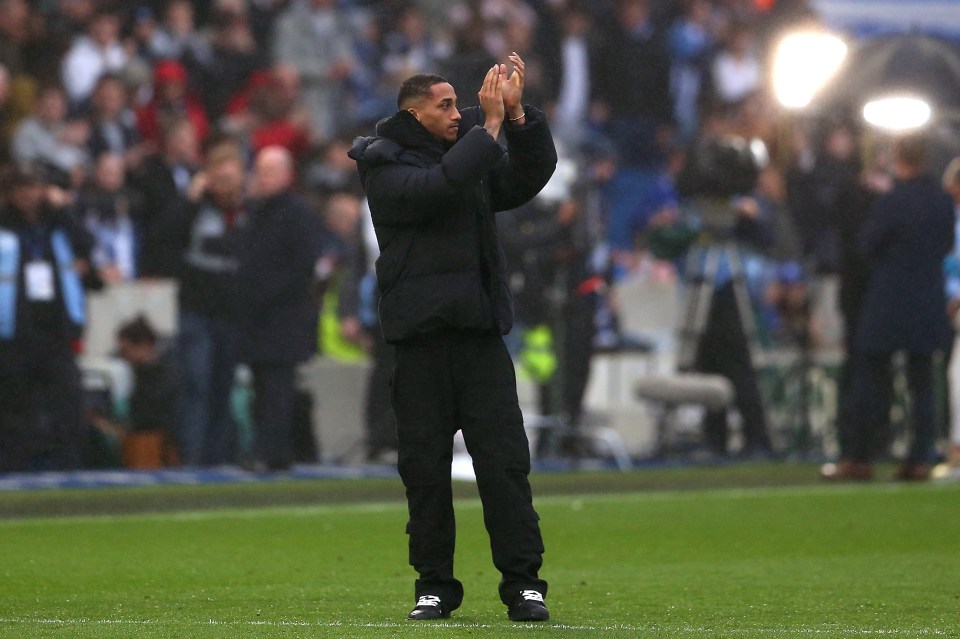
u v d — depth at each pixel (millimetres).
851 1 74312
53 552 28031
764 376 57656
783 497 39969
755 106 68188
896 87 53344
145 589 23016
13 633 18172
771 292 61125
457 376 19250
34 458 46062
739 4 77562
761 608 20922
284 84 60344
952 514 35594
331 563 26562
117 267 51594
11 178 45281
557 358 51375
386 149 18875
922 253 44000
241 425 52375
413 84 19031
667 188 68062
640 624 19203
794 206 64562
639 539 30594
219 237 49031
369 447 51688
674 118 74125
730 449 57219
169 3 64188
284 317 46312
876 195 49938
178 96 57781
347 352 53469
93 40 59562
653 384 52438
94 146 55625
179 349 48969
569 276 51031
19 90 53938
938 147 57906
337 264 54531
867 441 45750
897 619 19859
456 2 71062
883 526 33062
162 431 48656
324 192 58781
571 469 50094
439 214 18906
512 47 65312
